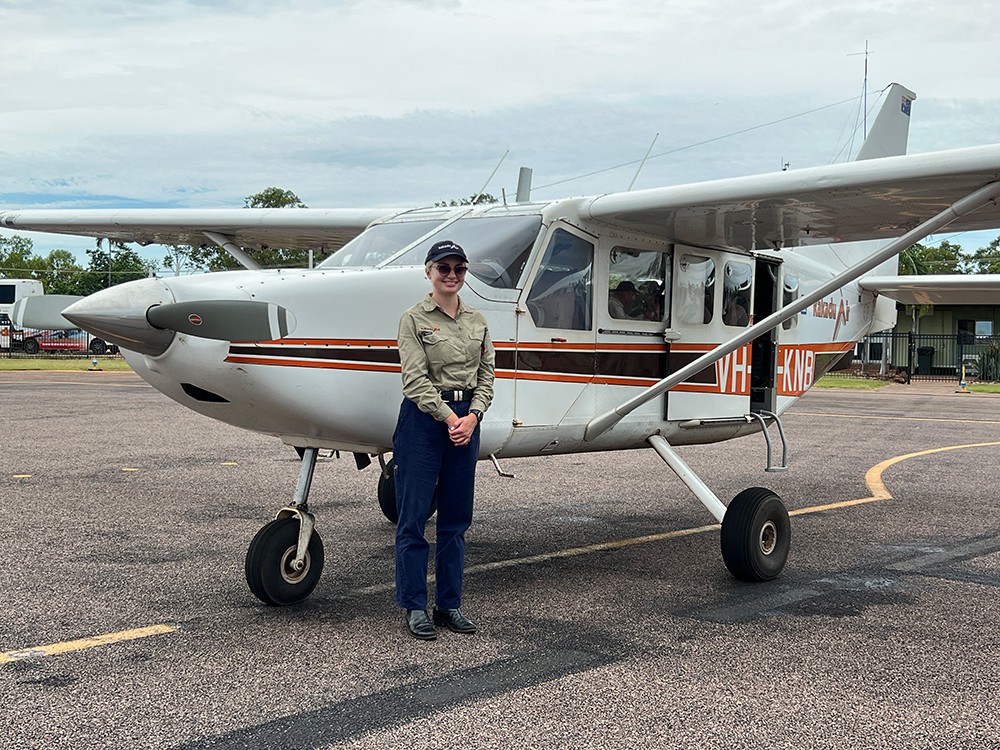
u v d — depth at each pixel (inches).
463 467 163.6
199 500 288.5
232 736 118.3
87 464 356.8
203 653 150.2
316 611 175.6
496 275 194.4
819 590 198.5
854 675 144.1
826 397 855.1
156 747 114.9
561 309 206.4
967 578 210.4
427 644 156.9
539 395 202.2
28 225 307.0
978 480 362.6
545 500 307.1
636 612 179.0
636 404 211.5
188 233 298.4
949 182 178.2
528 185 237.6
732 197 192.9
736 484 348.5
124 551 220.4
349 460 381.4
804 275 292.0
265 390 163.8
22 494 291.3
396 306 178.9
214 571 203.3
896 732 122.1
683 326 235.6
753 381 281.0
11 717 123.5
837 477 368.5
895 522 278.4
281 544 174.4
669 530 261.6
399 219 220.8
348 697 132.1
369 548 230.8
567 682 139.2
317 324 167.9
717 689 137.0
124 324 151.8
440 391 161.2
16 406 585.3
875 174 179.0
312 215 262.4
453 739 118.0
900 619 176.2
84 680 137.3
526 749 115.3
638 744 117.2
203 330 154.6
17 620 166.4
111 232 309.6
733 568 204.1
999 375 1198.3
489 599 187.8
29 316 176.6
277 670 142.8
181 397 170.6
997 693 137.1
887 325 362.9
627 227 219.6
